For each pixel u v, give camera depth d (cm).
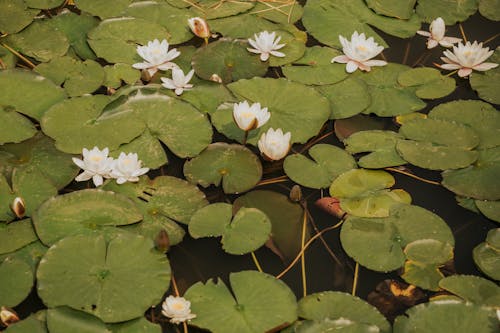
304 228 246
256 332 198
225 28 342
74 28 335
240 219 240
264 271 230
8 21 332
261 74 314
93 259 216
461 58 318
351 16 354
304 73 315
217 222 238
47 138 270
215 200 254
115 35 328
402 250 233
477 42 349
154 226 235
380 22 352
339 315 208
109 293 206
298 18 357
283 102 296
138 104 282
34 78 293
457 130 281
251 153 269
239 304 207
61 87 293
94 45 322
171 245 233
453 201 260
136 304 204
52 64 308
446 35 354
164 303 201
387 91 308
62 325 195
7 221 231
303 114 290
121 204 239
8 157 259
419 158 269
